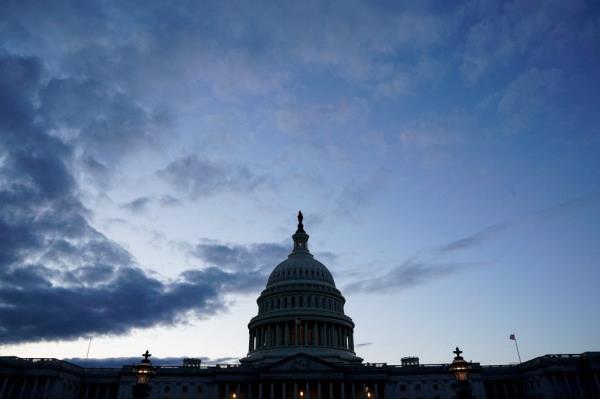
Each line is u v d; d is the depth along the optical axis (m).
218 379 108.62
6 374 100.88
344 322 134.75
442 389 106.19
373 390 108.12
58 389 103.44
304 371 105.06
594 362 97.69
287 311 132.75
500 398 111.81
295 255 154.25
